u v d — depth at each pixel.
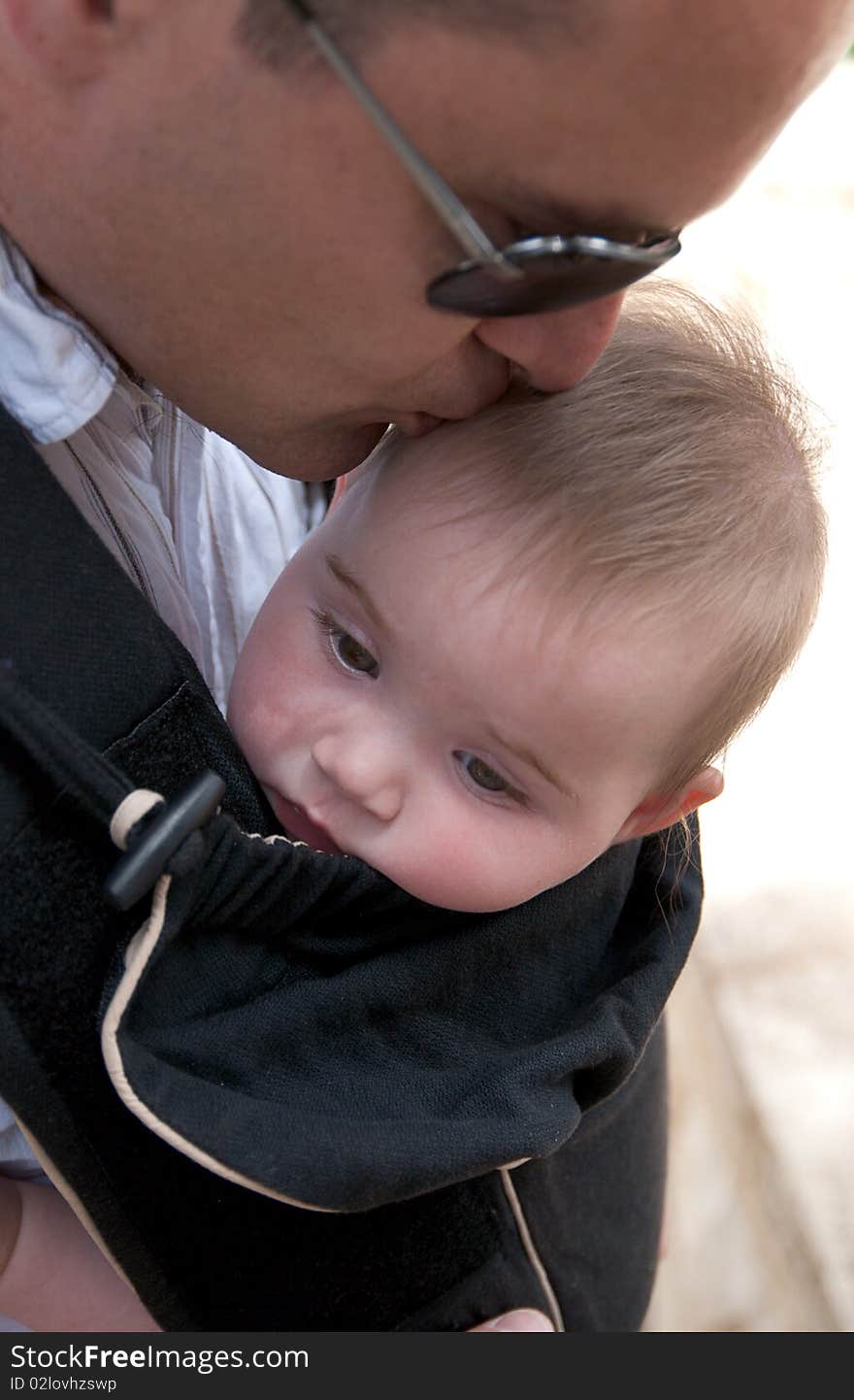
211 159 0.70
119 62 0.69
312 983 0.89
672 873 1.15
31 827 0.74
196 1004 0.83
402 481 0.99
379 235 0.72
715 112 0.67
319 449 0.91
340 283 0.75
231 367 0.82
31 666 0.75
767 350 1.17
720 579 0.98
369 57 0.65
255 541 1.15
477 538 0.96
